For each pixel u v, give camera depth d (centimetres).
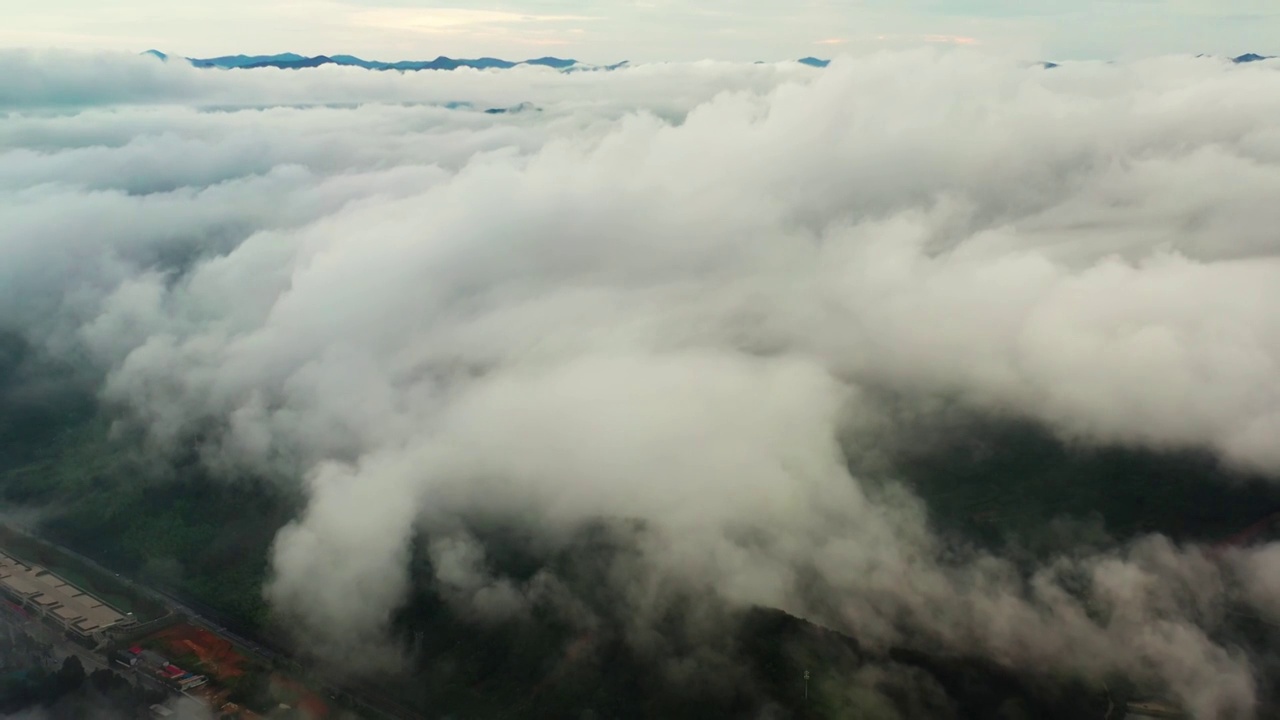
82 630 18700
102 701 15950
